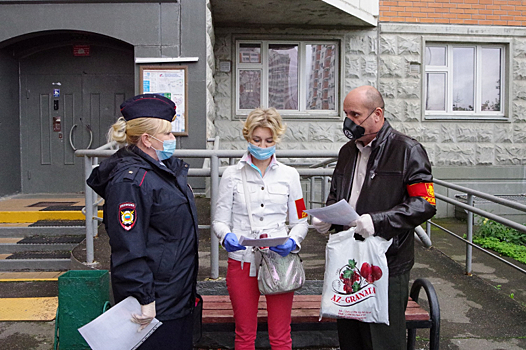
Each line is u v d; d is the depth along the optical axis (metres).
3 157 6.68
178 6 6.26
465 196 7.59
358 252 2.10
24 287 4.44
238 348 2.24
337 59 7.67
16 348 3.19
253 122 2.16
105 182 1.90
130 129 1.93
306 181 7.47
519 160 7.96
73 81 7.23
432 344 2.71
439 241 6.24
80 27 6.25
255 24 7.44
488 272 4.84
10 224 5.64
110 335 1.75
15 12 6.23
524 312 3.73
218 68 7.45
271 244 1.99
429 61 7.93
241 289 2.22
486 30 7.77
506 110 7.96
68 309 2.84
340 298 2.12
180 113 6.30
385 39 7.61
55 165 7.31
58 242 5.21
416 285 2.95
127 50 7.14
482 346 3.21
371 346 2.20
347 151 2.44
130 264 1.75
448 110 7.98
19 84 7.19
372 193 2.17
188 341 2.01
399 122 7.71
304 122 7.59
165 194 1.87
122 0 6.23
